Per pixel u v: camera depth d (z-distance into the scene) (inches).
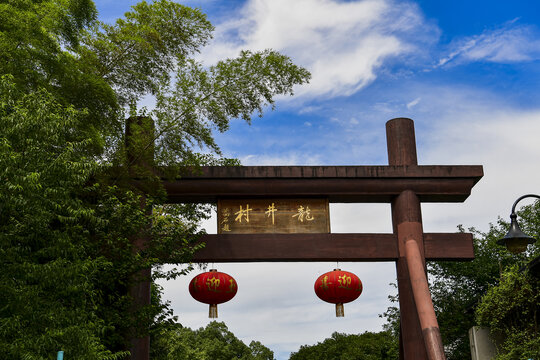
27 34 416.8
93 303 399.2
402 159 505.4
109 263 398.6
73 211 349.4
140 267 441.4
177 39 531.5
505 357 584.1
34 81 434.9
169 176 479.8
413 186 497.7
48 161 335.6
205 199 505.0
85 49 502.9
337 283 460.4
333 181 493.0
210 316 463.2
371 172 494.6
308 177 490.6
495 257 797.9
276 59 508.1
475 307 679.1
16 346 297.3
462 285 804.0
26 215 330.3
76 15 468.1
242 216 491.8
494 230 829.2
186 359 1084.5
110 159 485.1
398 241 489.4
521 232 421.1
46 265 322.3
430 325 442.9
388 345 928.3
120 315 441.7
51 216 341.7
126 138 493.7
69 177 335.6
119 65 526.3
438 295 802.8
